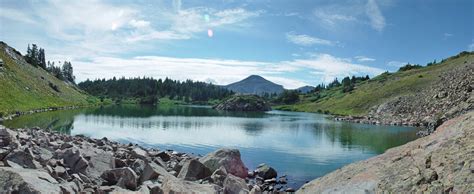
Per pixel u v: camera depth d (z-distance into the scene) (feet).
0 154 60.23
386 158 36.86
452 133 32.45
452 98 265.75
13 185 43.21
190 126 239.30
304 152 138.92
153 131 200.44
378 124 277.03
